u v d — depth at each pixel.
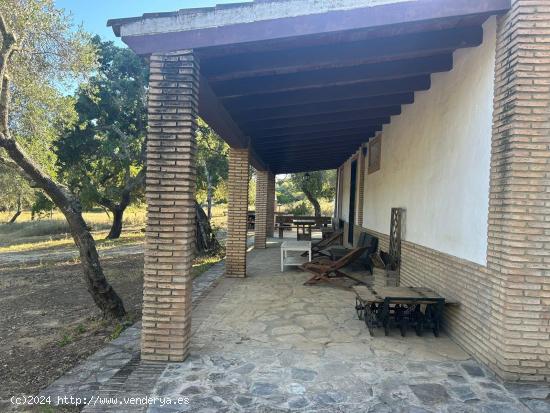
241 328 4.79
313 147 11.09
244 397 3.08
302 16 3.54
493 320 3.55
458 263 4.36
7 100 5.64
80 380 3.58
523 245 3.31
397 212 7.00
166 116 3.80
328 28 3.51
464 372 3.54
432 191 5.37
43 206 21.94
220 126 5.84
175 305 3.79
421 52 4.12
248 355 3.93
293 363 3.74
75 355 4.69
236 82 4.99
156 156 3.80
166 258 3.81
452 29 4.07
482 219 3.88
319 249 10.83
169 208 3.80
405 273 6.50
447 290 4.64
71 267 11.32
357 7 3.48
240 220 8.12
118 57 17.19
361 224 11.20
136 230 24.97
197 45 3.68
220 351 4.04
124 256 13.07
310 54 4.26
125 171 19.42
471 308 4.00
